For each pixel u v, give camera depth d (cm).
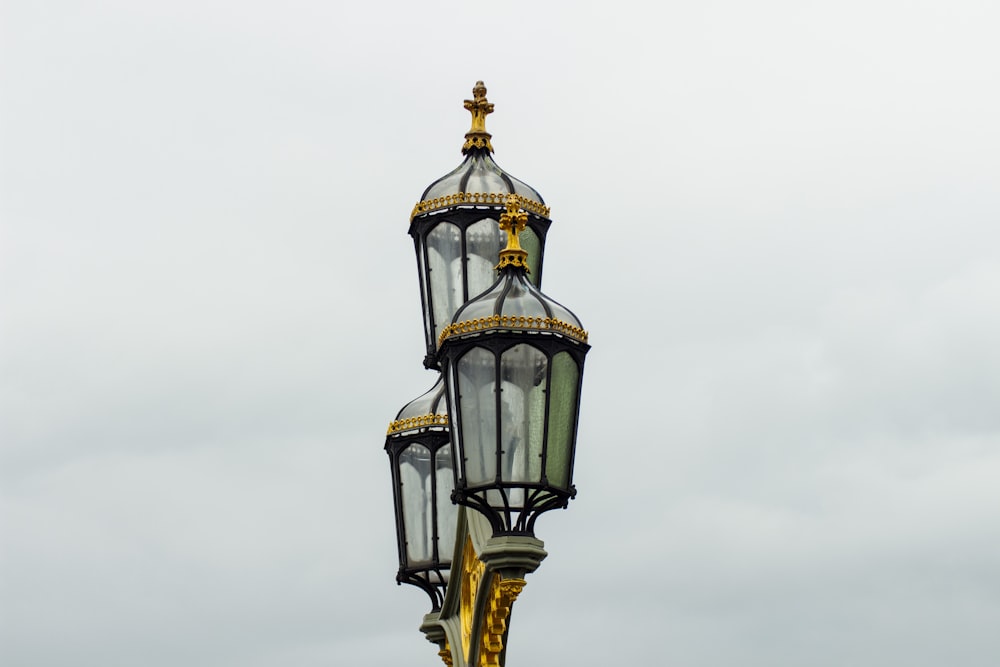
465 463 947
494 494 962
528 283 980
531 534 945
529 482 934
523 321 942
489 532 1003
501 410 938
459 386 952
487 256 1179
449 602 1186
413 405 1254
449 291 1180
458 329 952
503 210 1181
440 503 1230
